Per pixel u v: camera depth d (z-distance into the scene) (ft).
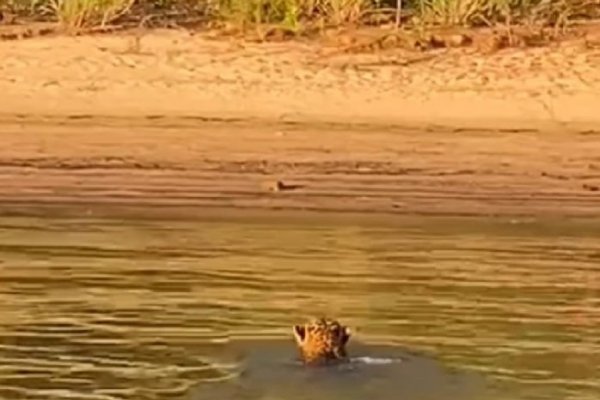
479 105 183.93
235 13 203.00
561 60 195.11
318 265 118.93
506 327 99.14
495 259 122.83
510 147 168.04
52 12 207.21
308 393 82.43
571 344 95.04
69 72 190.60
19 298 106.11
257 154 162.71
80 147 164.45
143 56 194.90
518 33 201.46
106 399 82.07
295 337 90.68
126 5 205.77
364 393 82.69
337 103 183.42
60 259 120.16
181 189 148.87
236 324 98.63
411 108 182.60
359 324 99.14
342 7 205.26
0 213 139.64
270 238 130.41
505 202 146.20
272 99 184.24
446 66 192.95
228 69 191.52
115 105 182.09
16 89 185.68
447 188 150.82
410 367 87.56
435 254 124.47
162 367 88.17
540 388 84.74
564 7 208.85
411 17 205.87
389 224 137.49
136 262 119.24
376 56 195.42
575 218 141.28
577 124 179.73
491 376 86.58
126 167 156.97
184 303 104.94
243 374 86.12
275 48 197.26
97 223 136.36
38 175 152.97
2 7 208.13
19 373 87.15
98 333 96.27
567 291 110.93
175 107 181.78
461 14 204.33
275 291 109.29
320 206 143.23
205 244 127.13
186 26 204.64
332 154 163.22
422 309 104.22
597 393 83.82
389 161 160.86
